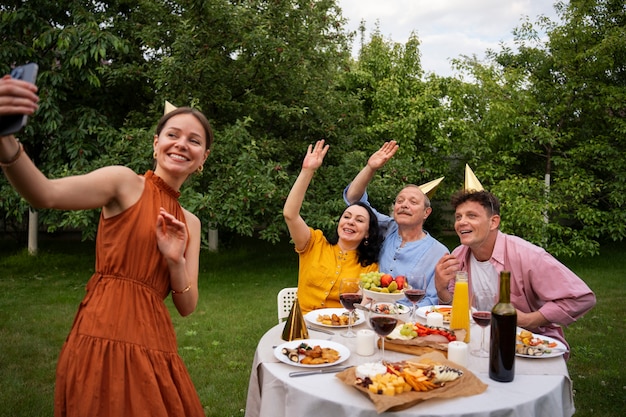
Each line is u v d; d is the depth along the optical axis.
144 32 7.92
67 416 1.78
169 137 2.02
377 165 3.76
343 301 2.47
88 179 1.74
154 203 1.93
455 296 2.35
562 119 10.19
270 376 1.98
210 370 4.30
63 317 5.81
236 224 7.27
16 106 1.26
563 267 2.72
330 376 1.95
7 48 7.31
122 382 1.77
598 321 5.95
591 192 9.58
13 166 1.46
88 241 11.80
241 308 6.31
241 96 8.80
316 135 9.23
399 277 2.72
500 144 10.06
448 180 10.45
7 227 12.05
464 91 9.90
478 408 1.67
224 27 8.02
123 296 1.83
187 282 2.02
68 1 7.98
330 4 9.34
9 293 6.91
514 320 1.90
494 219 2.85
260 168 7.41
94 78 7.40
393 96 10.22
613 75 10.21
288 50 8.19
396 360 2.14
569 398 2.02
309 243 3.43
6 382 3.98
